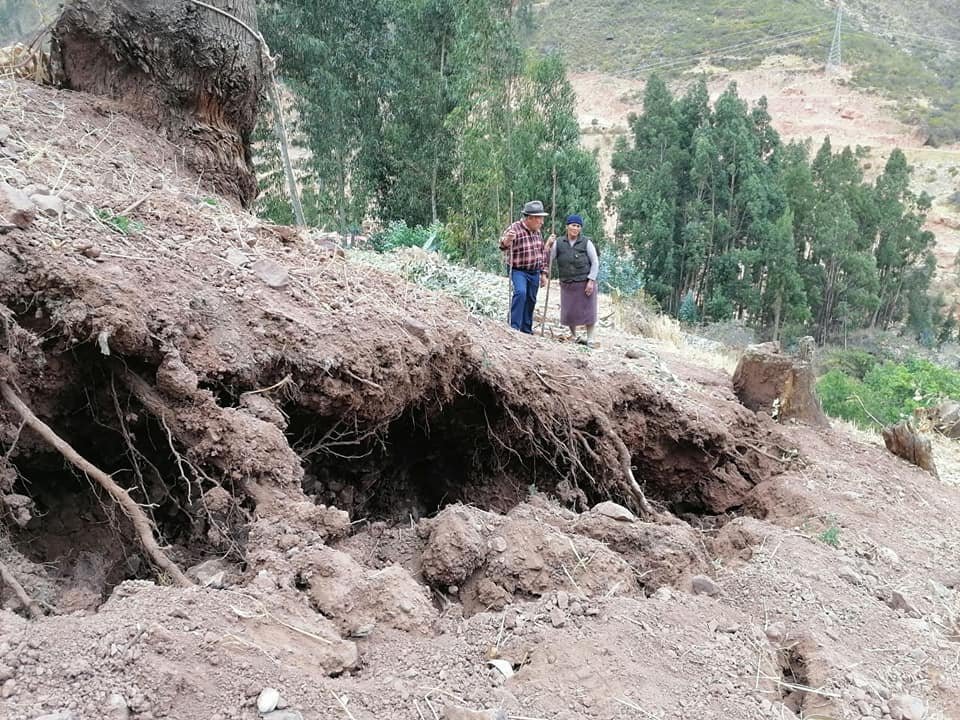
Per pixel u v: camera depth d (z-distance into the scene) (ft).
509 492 19.40
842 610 13.61
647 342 35.40
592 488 19.53
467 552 12.45
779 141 149.59
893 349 143.74
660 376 23.82
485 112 76.79
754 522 16.93
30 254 11.51
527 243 25.84
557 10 345.31
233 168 20.76
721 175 133.59
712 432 21.08
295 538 11.19
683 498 21.94
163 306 12.55
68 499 12.51
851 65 297.74
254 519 11.68
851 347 136.46
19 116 16.55
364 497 17.62
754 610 13.08
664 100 137.08
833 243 139.33
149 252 13.70
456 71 83.51
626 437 20.53
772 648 11.79
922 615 14.49
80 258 12.09
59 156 15.83
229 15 19.30
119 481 12.96
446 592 12.51
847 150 154.81
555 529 13.71
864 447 25.18
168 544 12.35
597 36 325.42
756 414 24.16
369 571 11.19
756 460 22.11
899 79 293.23
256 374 13.30
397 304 17.24
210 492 11.59
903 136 263.90
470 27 76.33
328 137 81.87
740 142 131.95
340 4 79.87
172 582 10.66
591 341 27.32
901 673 11.97
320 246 18.81
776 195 136.56
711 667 10.53
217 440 11.87
